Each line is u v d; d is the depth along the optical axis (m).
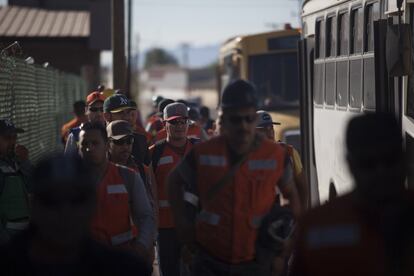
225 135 8.77
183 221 8.99
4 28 42.12
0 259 5.87
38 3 53.75
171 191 8.99
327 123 18.20
